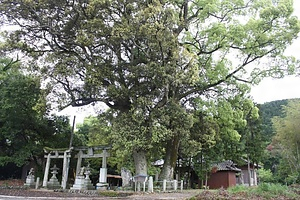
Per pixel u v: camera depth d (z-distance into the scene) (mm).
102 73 16781
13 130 22719
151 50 16844
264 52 19406
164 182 16844
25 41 19219
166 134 16609
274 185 10062
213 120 22031
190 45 20594
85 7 17734
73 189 17594
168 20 16141
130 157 20203
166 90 16984
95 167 26859
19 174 25875
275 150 32062
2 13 17531
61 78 17500
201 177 25875
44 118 24188
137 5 17062
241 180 34062
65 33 18484
